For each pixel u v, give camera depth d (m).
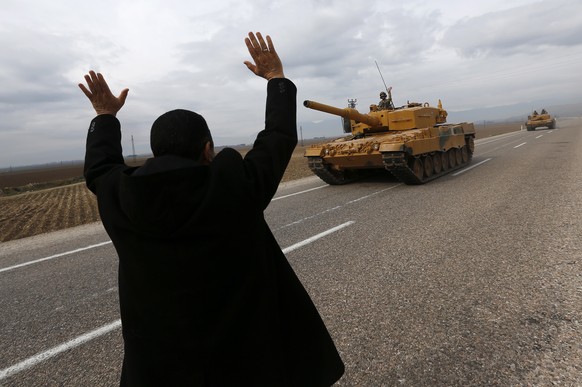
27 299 4.55
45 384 2.84
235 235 1.23
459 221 6.24
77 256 6.27
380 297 3.73
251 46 1.55
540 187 8.42
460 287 3.78
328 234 6.16
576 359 2.55
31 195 20.38
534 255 4.42
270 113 1.45
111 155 1.51
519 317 3.13
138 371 1.30
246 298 1.31
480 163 14.60
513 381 2.41
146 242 1.18
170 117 1.29
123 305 1.34
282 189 12.51
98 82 1.61
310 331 1.55
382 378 2.56
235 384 1.29
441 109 15.02
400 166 9.83
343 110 11.01
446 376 2.52
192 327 1.22
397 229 6.11
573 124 47.19
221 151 1.26
